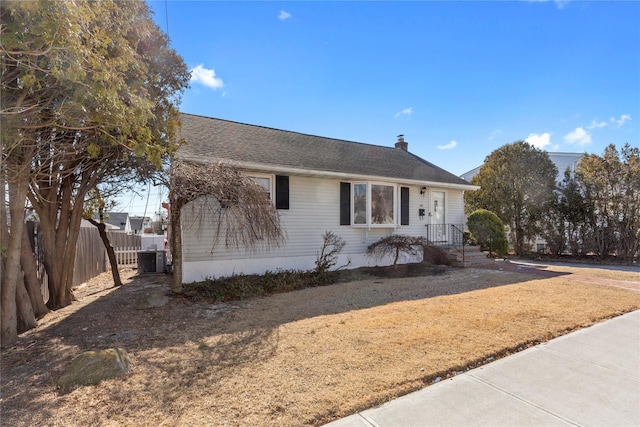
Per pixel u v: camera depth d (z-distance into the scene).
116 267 9.11
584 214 14.36
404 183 11.61
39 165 5.16
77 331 5.00
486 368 3.56
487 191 16.94
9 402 2.91
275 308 6.09
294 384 3.13
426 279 8.99
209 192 6.66
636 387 3.16
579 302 6.25
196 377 3.31
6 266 4.67
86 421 2.59
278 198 9.36
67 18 3.29
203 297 6.89
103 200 9.02
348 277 9.42
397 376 3.28
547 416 2.68
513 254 16.64
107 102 4.05
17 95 4.12
